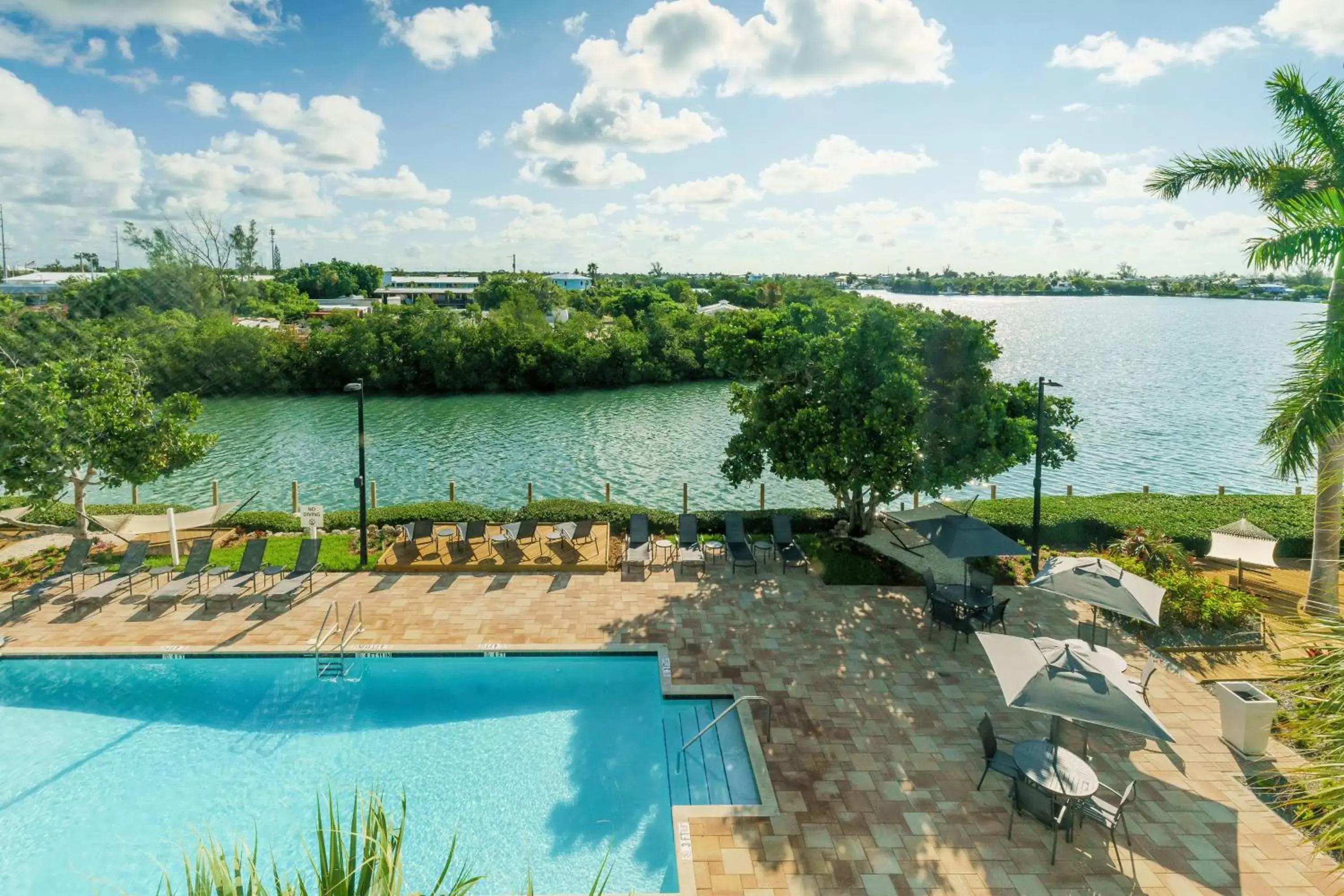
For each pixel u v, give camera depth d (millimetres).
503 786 11266
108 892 9414
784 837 9633
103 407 20328
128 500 30594
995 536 15188
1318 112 13188
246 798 11125
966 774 10945
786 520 20016
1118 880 8945
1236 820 10008
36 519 22766
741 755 11703
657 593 17578
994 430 17703
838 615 16422
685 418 52000
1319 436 12094
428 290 157125
